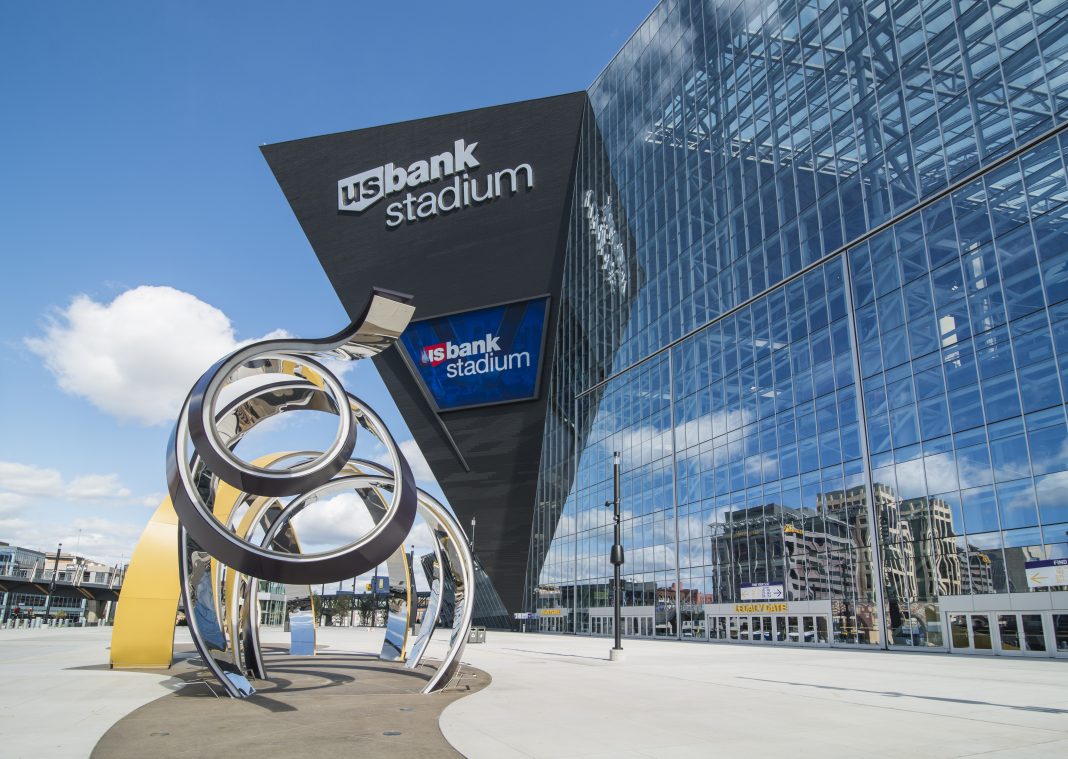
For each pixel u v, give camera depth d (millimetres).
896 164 33562
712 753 8164
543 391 69625
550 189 69562
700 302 48031
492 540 71062
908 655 28688
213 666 13352
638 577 52031
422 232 72875
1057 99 26844
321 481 13312
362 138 75750
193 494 11812
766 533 39688
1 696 13203
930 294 31172
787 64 41906
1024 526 26375
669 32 56031
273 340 13344
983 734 9469
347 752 8195
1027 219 27453
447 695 13570
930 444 30391
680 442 48719
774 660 25453
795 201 39969
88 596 89188
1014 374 27312
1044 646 25312
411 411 73562
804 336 38312
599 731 9617
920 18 33094
